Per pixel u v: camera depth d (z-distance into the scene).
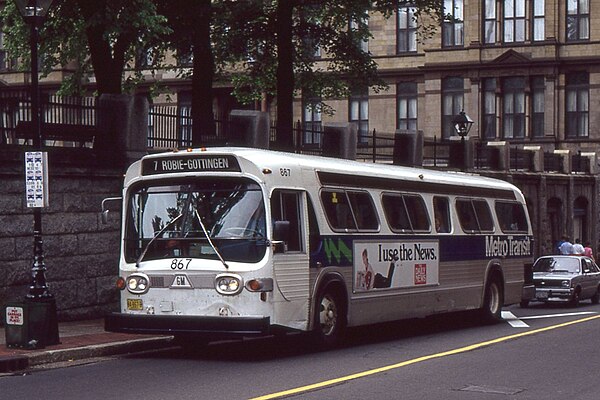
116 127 28.36
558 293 39.81
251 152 20.42
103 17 29.25
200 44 34.41
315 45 48.38
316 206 21.64
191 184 20.58
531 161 59.72
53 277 26.61
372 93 71.44
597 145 67.19
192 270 20.08
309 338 21.52
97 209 27.84
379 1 44.62
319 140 42.22
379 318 24.00
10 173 25.27
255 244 19.88
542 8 68.00
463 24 69.25
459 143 50.53
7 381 17.17
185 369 18.64
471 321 30.28
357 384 16.73
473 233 28.73
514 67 68.12
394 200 25.08
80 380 17.19
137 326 20.45
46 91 68.12
